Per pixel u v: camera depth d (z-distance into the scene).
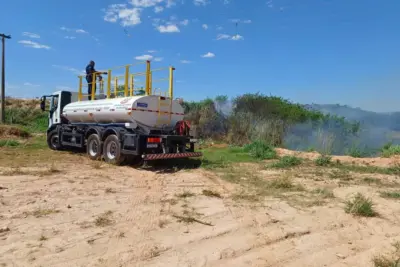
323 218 5.62
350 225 5.32
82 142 12.82
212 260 3.94
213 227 5.05
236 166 11.12
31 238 4.39
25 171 9.02
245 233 4.85
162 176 9.27
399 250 4.35
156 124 11.34
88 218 5.28
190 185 8.05
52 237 4.46
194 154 11.24
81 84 14.46
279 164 11.15
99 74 13.41
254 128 18.78
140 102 10.80
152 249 4.17
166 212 5.72
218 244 4.41
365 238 4.79
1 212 5.40
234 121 19.22
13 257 3.83
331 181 8.80
